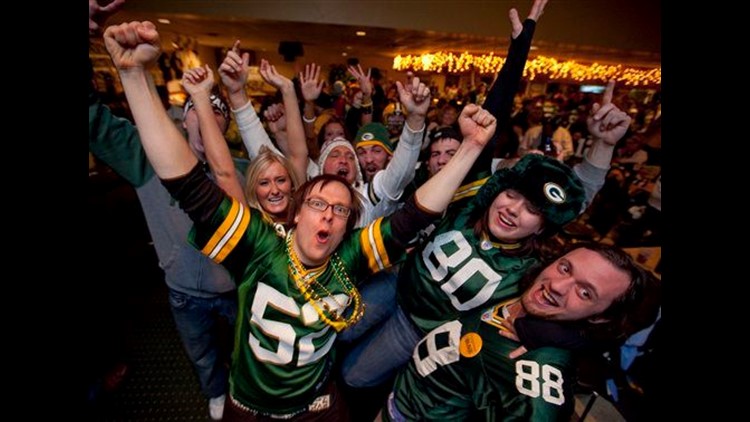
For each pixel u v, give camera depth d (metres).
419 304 1.16
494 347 0.92
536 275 0.96
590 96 6.96
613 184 3.61
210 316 1.49
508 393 0.85
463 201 1.19
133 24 0.75
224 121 1.46
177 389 1.79
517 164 1.07
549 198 0.97
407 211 0.98
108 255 2.79
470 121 0.94
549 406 0.79
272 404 1.01
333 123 2.54
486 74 8.23
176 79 6.65
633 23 4.39
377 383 1.29
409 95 1.27
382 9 4.13
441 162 1.72
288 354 0.94
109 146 1.23
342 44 7.74
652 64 7.19
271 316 0.93
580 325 0.88
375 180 1.48
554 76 9.08
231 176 1.12
